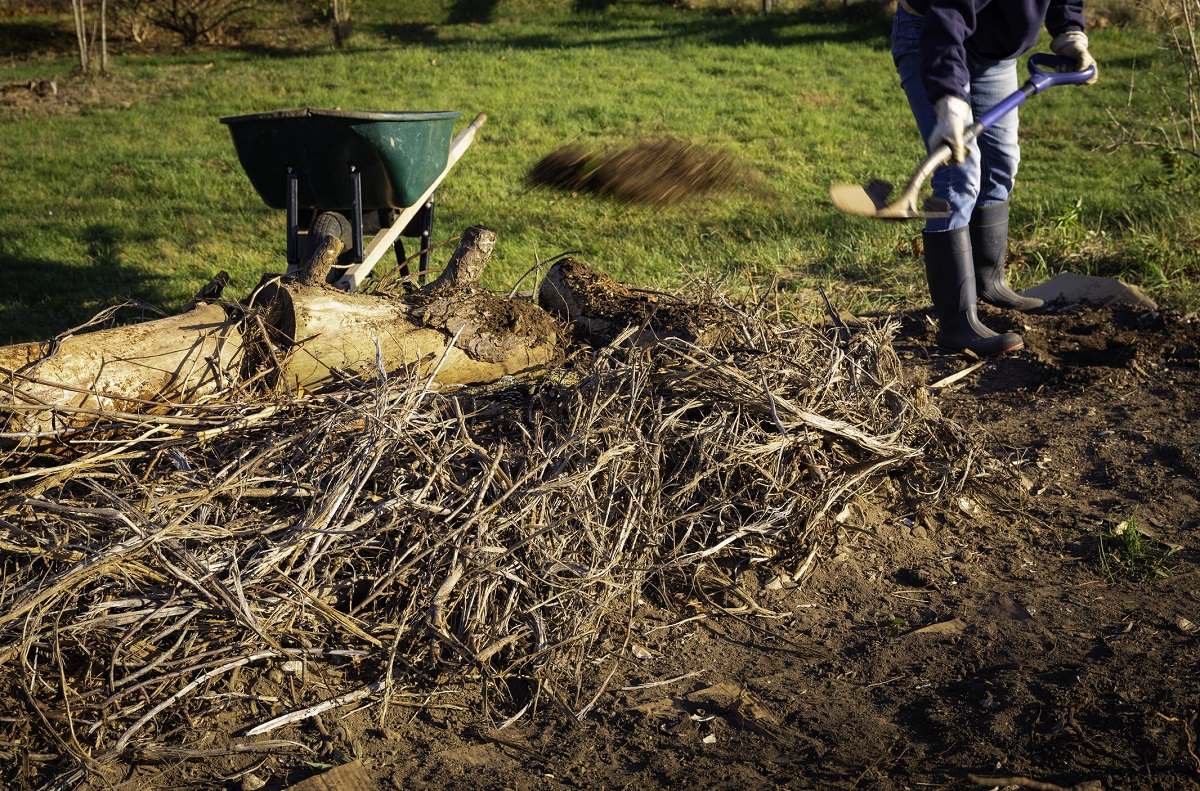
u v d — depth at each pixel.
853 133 10.88
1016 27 4.08
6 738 2.22
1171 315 4.85
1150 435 3.76
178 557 2.45
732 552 2.97
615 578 2.73
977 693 2.41
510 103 12.57
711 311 3.87
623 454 2.96
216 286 3.91
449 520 2.67
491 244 3.99
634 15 19.09
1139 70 13.44
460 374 3.72
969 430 3.77
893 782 2.11
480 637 2.51
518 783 2.16
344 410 2.96
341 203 4.35
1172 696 2.31
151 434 3.05
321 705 2.37
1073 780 2.07
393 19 19.56
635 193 4.06
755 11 18.89
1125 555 3.00
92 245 7.39
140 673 2.29
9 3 20.78
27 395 2.93
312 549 2.55
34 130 11.68
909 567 3.03
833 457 3.21
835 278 6.00
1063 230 6.30
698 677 2.55
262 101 13.18
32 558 2.48
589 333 4.04
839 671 2.55
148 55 17.33
